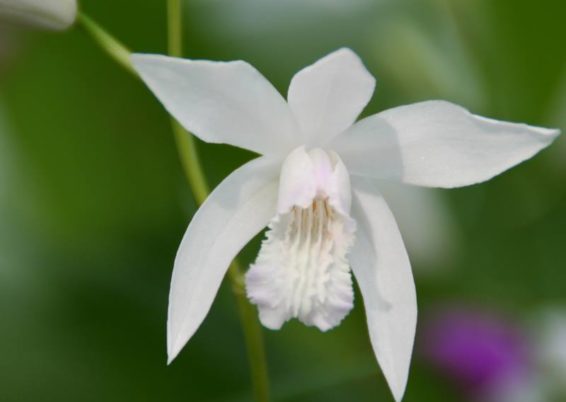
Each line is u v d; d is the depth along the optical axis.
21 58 0.40
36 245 0.40
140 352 0.38
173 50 0.34
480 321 0.40
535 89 0.40
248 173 0.33
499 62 0.40
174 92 0.32
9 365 0.38
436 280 0.40
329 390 0.38
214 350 0.39
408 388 0.39
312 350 0.40
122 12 0.40
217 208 0.33
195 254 0.33
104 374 0.38
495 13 0.39
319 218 0.34
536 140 0.32
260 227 0.33
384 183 0.40
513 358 0.39
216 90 0.32
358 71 0.32
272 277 0.33
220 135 0.33
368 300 0.33
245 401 0.38
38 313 0.39
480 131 0.32
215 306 0.39
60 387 0.38
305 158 0.33
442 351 0.39
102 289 0.39
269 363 0.39
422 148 0.33
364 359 0.38
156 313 0.39
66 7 0.34
